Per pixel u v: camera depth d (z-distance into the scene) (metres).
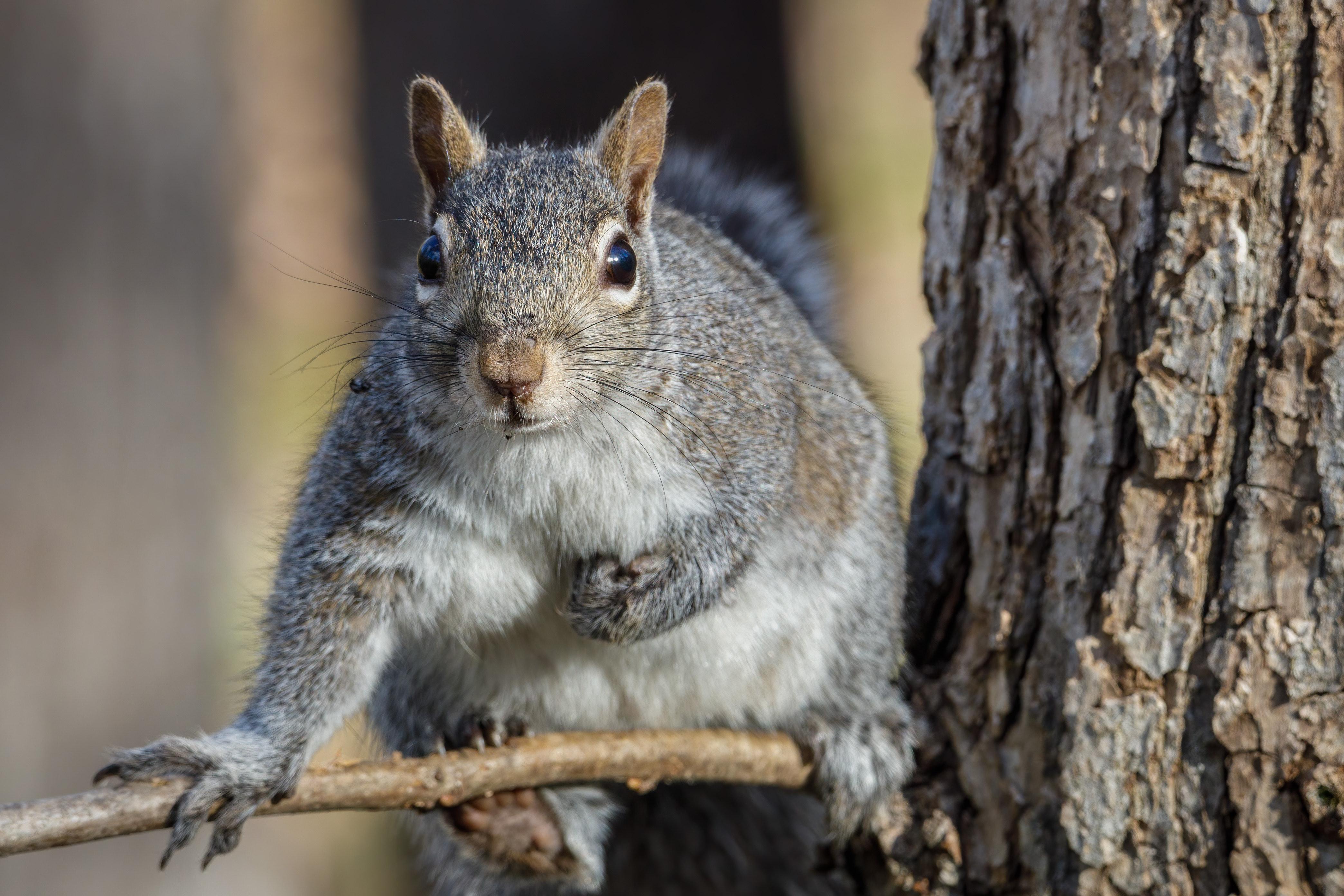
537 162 7.97
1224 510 7.04
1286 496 6.87
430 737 8.78
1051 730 7.63
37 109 14.61
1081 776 7.39
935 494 8.58
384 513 7.74
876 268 22.23
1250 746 6.96
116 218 15.12
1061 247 7.64
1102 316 7.39
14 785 14.26
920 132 23.73
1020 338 7.87
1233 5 6.86
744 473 8.20
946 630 8.55
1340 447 6.74
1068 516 7.60
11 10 14.47
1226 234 6.93
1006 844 7.80
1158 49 7.09
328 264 21.86
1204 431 7.03
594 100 19.38
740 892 10.30
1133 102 7.22
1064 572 7.59
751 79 19.27
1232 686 6.98
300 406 19.89
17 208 14.49
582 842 8.79
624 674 8.62
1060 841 7.58
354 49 21.72
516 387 7.07
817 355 9.46
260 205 21.67
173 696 15.34
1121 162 7.28
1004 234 7.96
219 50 16.52
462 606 8.02
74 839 6.54
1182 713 7.14
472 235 7.48
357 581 7.76
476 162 8.25
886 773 8.25
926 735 8.27
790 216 11.15
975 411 8.13
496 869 8.87
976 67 8.05
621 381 7.66
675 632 8.35
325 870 16.94
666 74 19.31
